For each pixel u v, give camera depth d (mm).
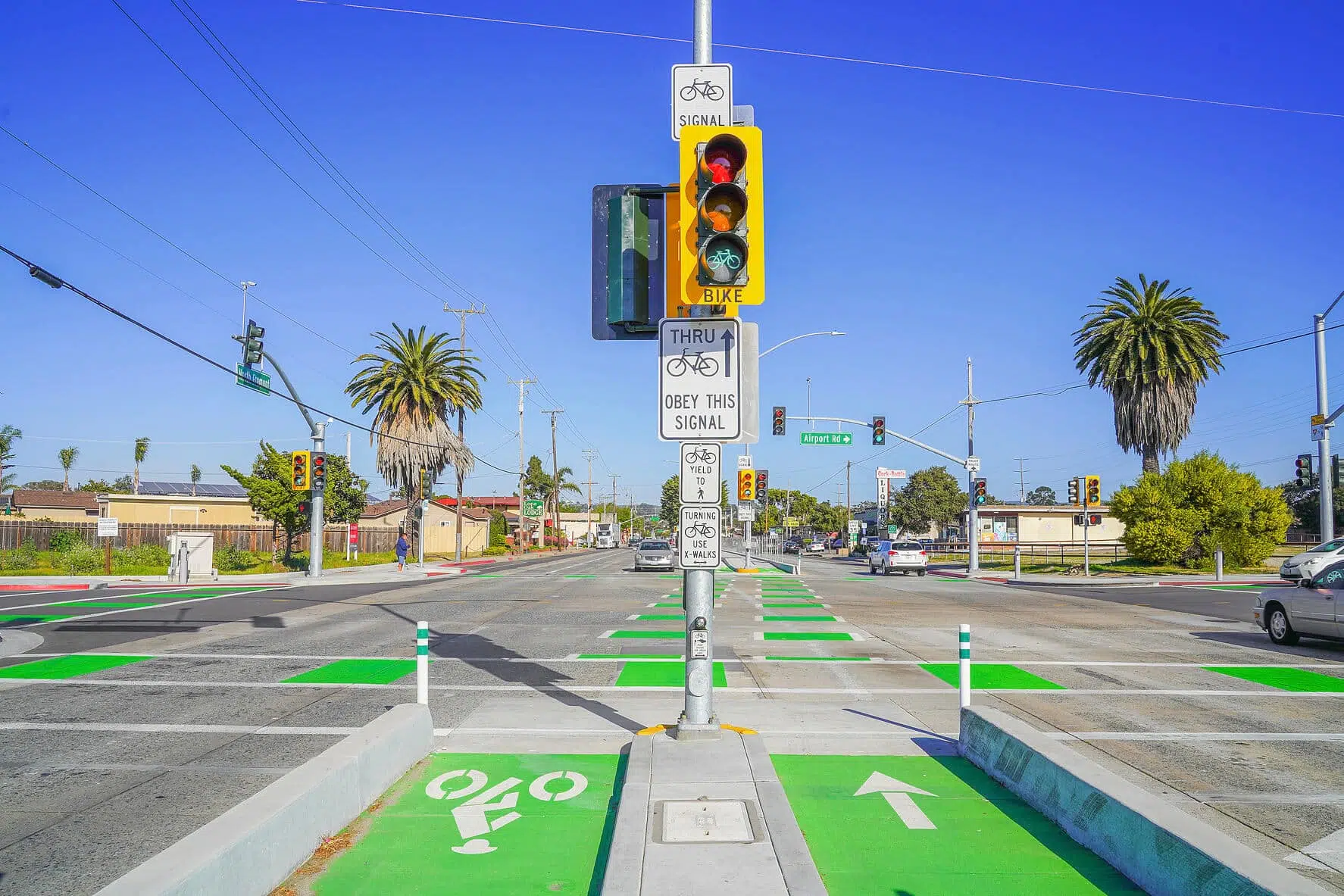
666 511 169500
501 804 6867
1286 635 16469
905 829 6238
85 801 7031
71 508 72250
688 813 5898
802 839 5512
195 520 59656
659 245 8164
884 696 11391
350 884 5305
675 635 17797
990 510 80375
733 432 7746
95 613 21438
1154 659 14750
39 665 13703
